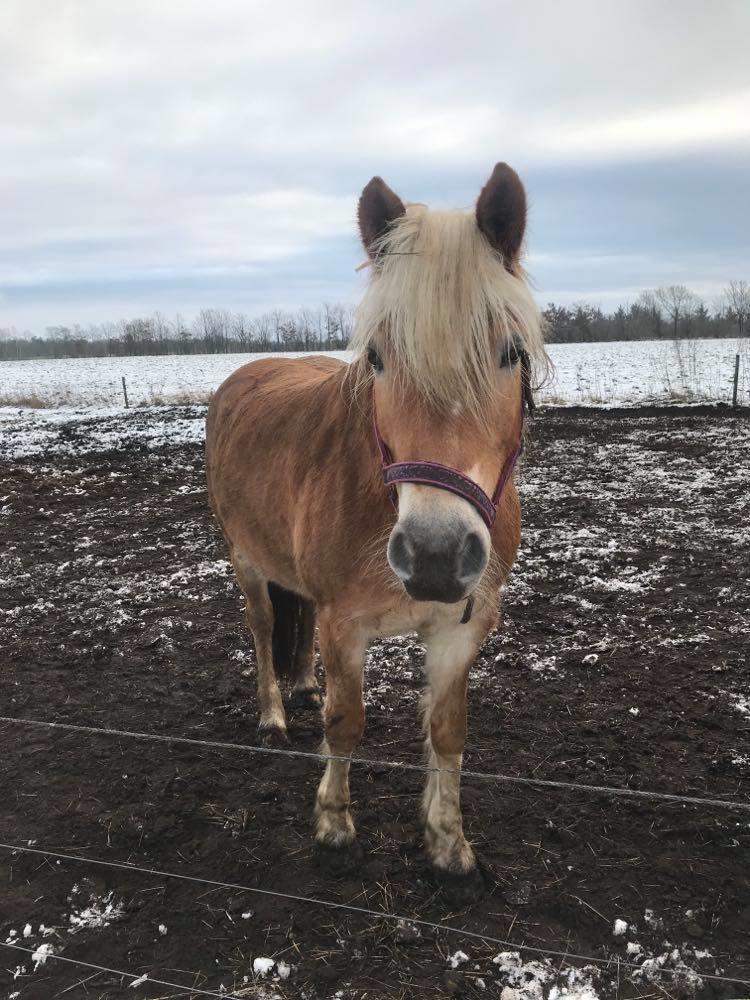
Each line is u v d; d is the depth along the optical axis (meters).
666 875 2.51
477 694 3.73
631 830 2.73
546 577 5.32
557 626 4.48
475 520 1.73
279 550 3.02
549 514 7.11
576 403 17.67
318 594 2.48
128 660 4.31
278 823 2.87
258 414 3.26
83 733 3.55
